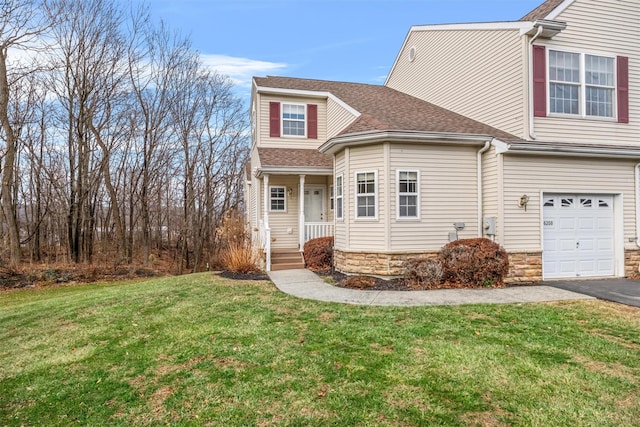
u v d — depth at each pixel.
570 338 5.12
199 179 21.77
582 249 9.92
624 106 10.56
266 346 4.99
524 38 9.87
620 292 7.95
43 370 4.58
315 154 14.66
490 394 3.64
